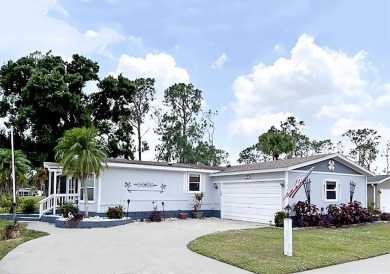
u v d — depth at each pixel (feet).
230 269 25.29
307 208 54.95
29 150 96.12
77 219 50.62
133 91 118.11
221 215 69.77
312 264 26.76
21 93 94.07
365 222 62.03
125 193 62.44
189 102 153.69
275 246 34.01
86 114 98.68
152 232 45.09
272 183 58.49
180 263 26.99
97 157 53.98
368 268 26.53
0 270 24.80
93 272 24.21
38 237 40.63
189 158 142.72
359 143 190.70
